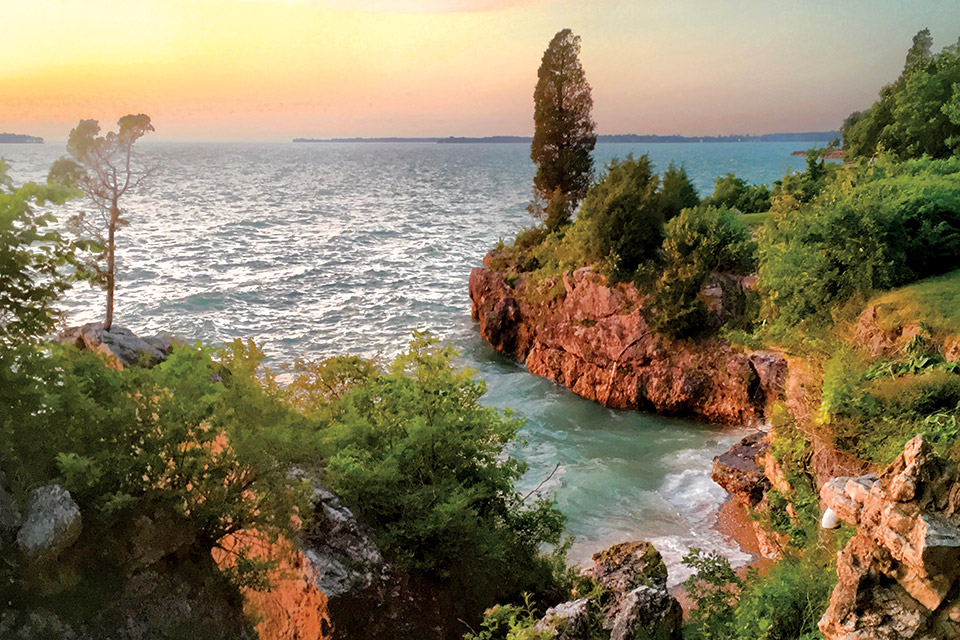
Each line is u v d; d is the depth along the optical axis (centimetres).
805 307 1872
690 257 3341
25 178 17538
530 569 1733
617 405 3478
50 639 1084
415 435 1605
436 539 1547
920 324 1512
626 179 3872
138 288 6084
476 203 15488
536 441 3081
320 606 1313
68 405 1269
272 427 1362
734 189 4691
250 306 5675
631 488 2584
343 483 1554
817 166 3891
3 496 1104
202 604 1312
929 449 723
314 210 13612
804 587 1214
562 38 4962
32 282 1249
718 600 1386
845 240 1836
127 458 1263
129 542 1238
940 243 1823
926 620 709
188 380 1375
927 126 3322
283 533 1336
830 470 1496
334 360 2009
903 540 716
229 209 13462
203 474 1338
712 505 2412
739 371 3125
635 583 1326
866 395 1374
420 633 1380
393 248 8731
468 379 1856
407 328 5075
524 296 4362
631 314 3462
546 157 5238
